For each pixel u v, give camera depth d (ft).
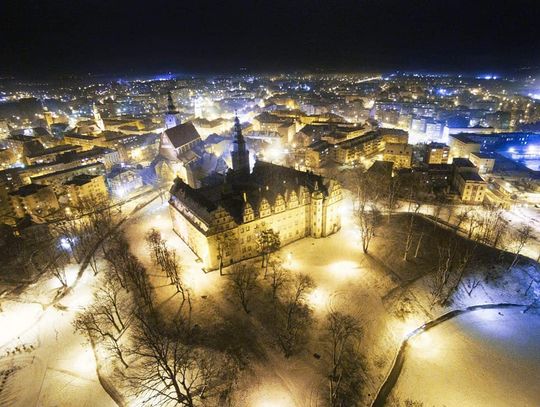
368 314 295.48
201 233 341.62
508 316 301.63
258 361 252.83
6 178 577.02
